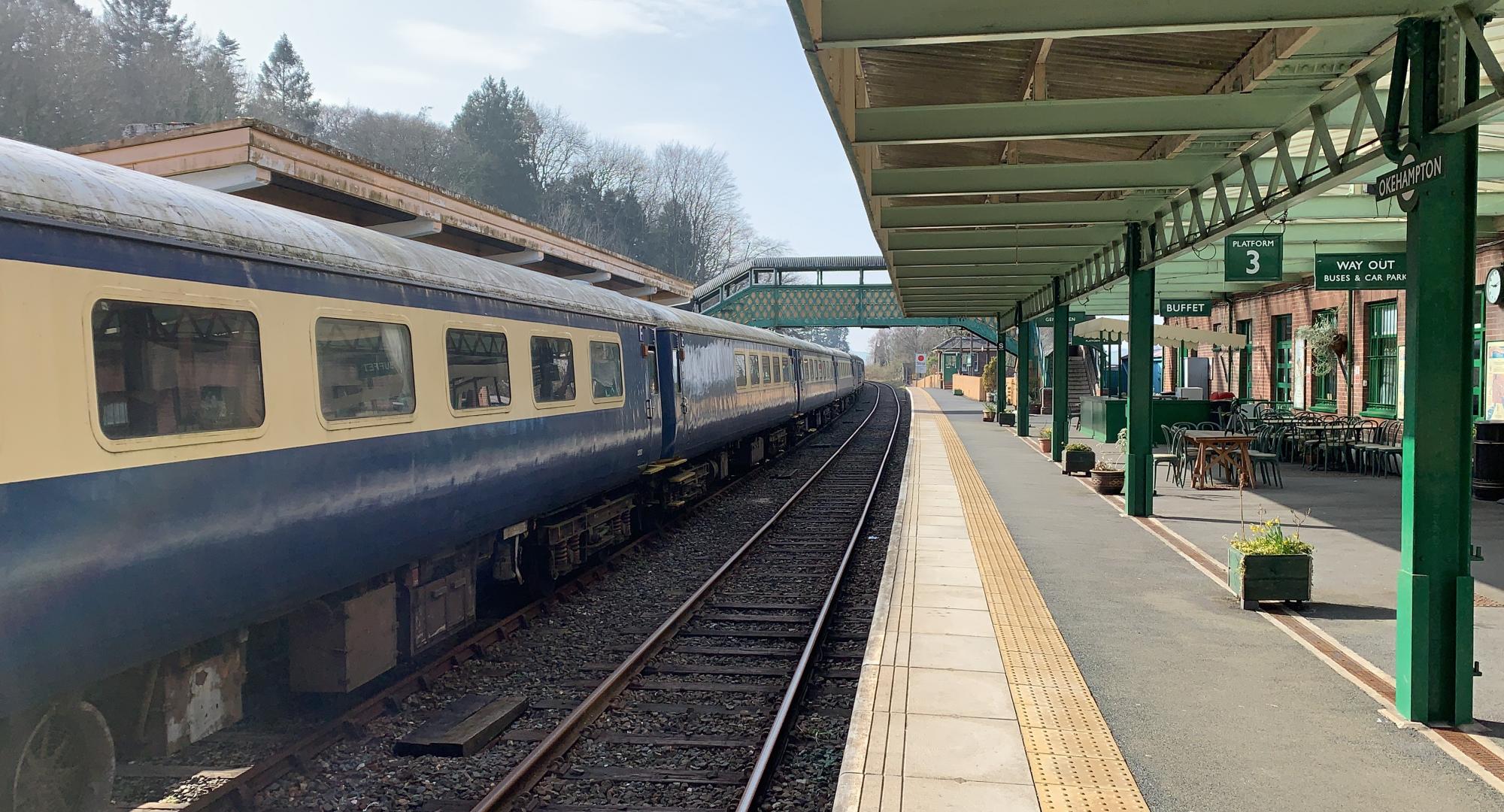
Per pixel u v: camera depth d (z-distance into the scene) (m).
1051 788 4.35
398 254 6.29
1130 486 12.10
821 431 31.73
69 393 3.75
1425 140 5.04
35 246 3.65
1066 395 19.00
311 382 5.21
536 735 5.73
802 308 38.78
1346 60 6.40
